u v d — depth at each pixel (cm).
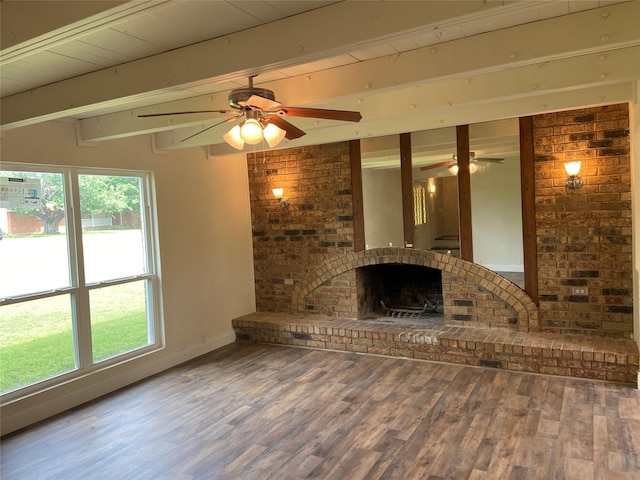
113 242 482
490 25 250
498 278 504
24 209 405
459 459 308
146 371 498
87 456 335
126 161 482
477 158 503
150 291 520
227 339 610
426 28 196
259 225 649
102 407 421
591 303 467
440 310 607
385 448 326
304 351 561
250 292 654
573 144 461
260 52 230
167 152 530
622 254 450
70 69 282
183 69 253
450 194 520
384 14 200
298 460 316
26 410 391
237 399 425
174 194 539
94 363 455
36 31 199
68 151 429
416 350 510
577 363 433
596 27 235
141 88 269
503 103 427
